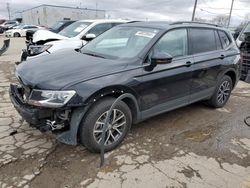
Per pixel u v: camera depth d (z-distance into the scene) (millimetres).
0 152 3146
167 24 4059
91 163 3035
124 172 2910
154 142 3613
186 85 4105
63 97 2779
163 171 2967
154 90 3594
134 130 3943
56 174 2814
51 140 3475
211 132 4047
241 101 5766
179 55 3992
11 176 2744
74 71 3090
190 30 4258
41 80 2939
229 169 3088
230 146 3633
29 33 9055
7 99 5027
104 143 3189
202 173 2977
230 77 5215
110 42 4082
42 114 2879
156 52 3596
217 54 4695
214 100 4945
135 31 3998
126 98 3330
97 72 3092
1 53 11094
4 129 3729
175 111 4855
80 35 7551
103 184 2699
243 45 7895
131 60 3436
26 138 3502
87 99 2861
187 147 3533
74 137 2955
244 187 2779
